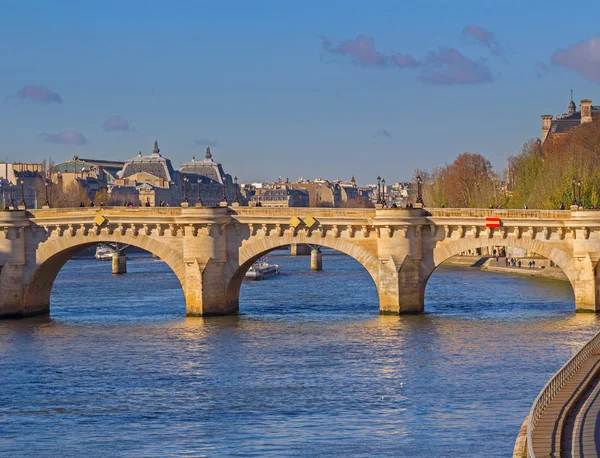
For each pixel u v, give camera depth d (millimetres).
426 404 118875
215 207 185125
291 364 142250
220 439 107750
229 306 191500
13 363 147375
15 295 192375
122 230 188500
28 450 106125
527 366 137125
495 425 109188
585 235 177250
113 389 130500
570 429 90062
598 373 114125
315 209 183750
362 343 156125
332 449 103000
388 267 182000
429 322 175375
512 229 179000
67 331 175250
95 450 105438
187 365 143375
